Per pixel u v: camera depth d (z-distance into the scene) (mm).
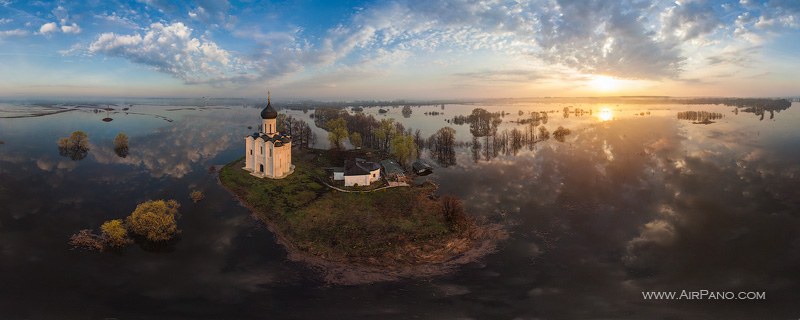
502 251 52250
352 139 118312
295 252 51281
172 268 46656
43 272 44719
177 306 39000
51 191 74062
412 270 47156
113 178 83562
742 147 118688
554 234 57594
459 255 51062
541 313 38562
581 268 47906
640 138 143375
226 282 43812
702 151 113812
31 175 84438
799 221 60375
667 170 92188
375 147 126875
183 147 123000
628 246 53625
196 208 66000
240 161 93688
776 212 64375
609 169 95125
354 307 39406
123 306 38719
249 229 58312
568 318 37562
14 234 54656
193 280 44062
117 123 192250
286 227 58219
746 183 80250
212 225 59438
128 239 52344
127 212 64188
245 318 37125
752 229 58125
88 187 76875
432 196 74375
